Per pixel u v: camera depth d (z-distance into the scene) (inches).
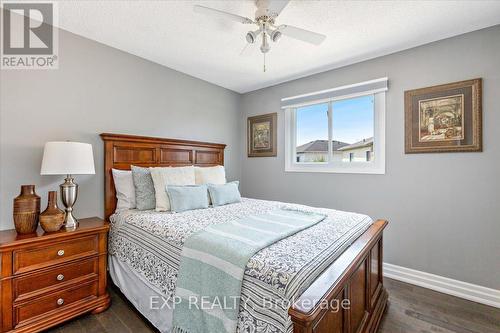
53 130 82.7
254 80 133.6
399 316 73.7
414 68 94.8
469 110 83.8
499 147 79.4
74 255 70.2
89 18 78.2
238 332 44.1
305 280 40.7
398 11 73.1
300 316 32.4
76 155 72.7
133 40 92.0
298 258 46.4
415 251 95.1
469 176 84.5
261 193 145.8
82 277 71.5
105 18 78.0
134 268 74.3
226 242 52.9
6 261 59.1
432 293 87.7
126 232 79.4
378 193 103.7
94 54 92.0
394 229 99.7
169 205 89.5
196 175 110.3
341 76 114.3
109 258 89.9
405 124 96.6
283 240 56.2
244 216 80.0
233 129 151.8
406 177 97.0
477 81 82.3
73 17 77.5
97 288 74.3
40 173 76.0
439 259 90.2
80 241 71.6
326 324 40.3
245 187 154.3
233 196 106.6
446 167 88.7
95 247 74.7
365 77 106.9
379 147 103.9
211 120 138.1
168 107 117.1
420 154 93.7
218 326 46.3
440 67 89.4
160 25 82.0
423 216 93.4
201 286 51.1
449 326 69.1
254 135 149.4
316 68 116.3
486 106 81.4
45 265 64.8
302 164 129.6
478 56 82.5
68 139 85.8
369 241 61.0
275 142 139.0
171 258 60.8
